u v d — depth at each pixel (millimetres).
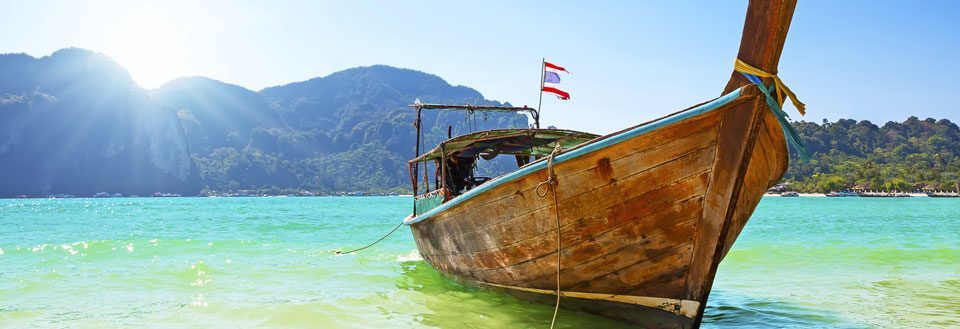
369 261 14398
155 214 47312
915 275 11688
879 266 13031
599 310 7641
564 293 7781
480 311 8391
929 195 137875
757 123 5613
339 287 10555
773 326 7668
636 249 6816
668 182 6316
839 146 187000
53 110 171375
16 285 10508
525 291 8305
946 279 11164
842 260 14055
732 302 9148
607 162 6457
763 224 31234
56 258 14398
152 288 10352
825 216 41906
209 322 7793
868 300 9195
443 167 9672
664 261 6758
